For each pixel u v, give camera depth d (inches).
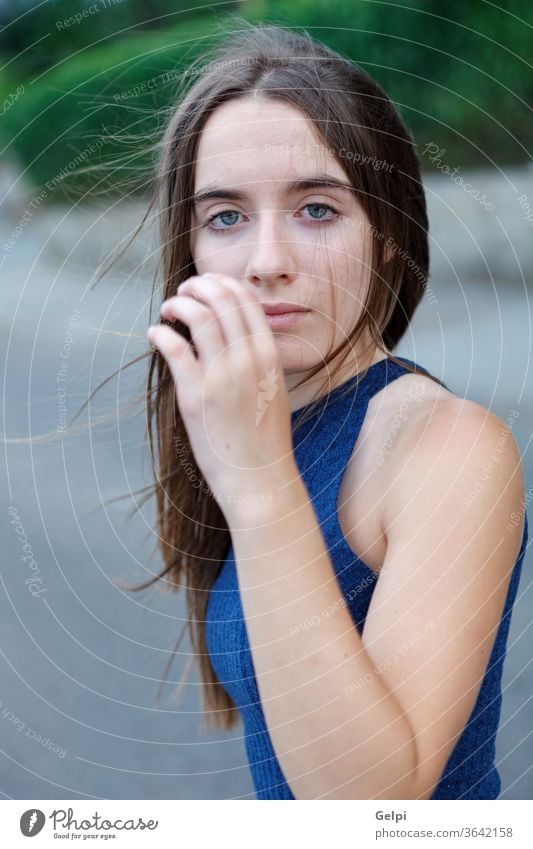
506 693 82.7
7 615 89.3
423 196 40.3
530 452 101.3
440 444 28.4
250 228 32.0
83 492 95.4
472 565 26.4
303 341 31.8
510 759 75.5
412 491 28.2
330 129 32.0
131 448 51.7
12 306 100.3
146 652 85.0
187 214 34.8
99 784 74.8
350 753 23.3
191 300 25.1
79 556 91.4
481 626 26.1
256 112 31.9
